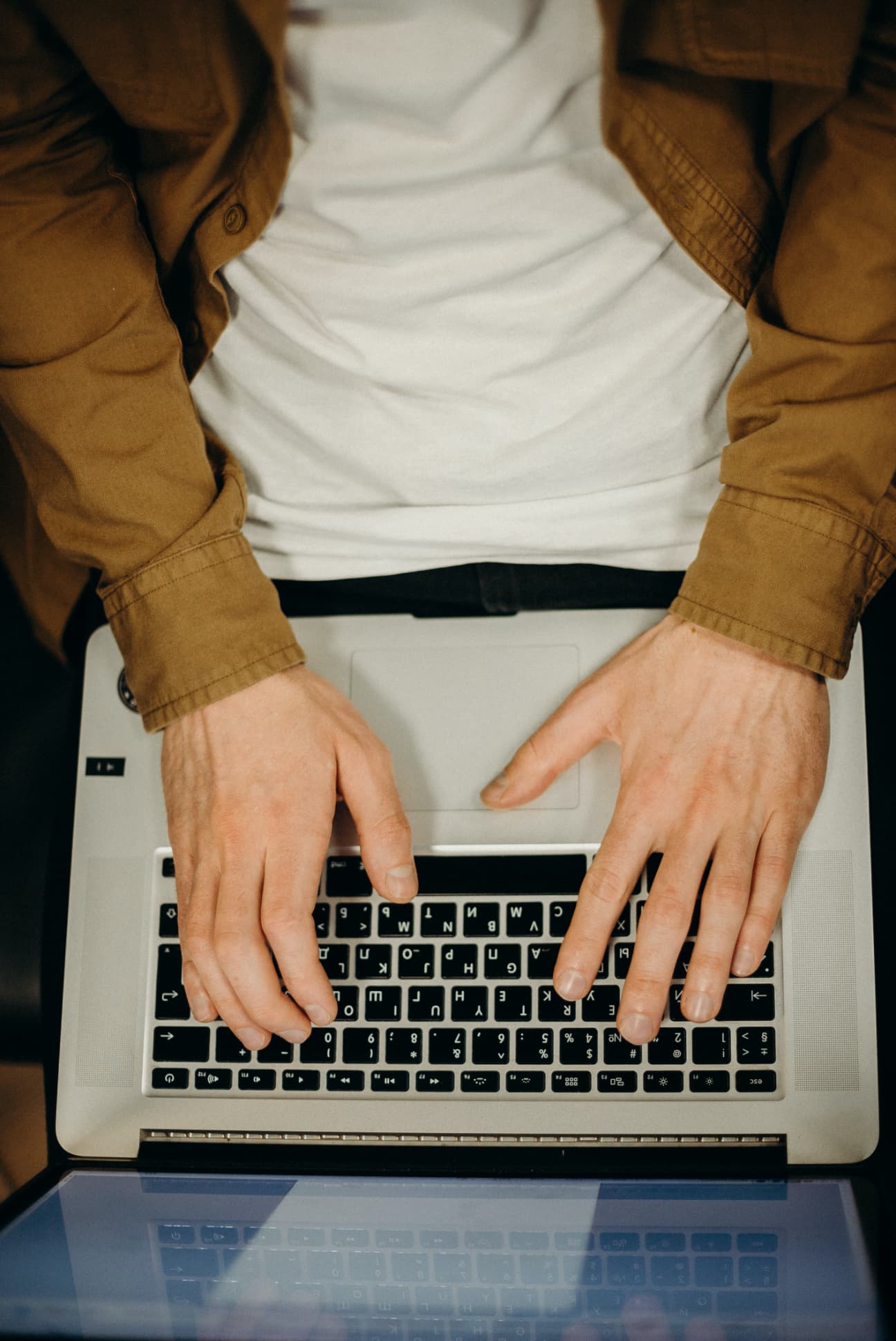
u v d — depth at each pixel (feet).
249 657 2.15
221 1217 1.95
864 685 2.28
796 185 2.01
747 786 2.07
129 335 2.13
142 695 2.21
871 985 2.13
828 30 1.76
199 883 2.09
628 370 2.17
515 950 2.18
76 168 2.05
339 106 1.93
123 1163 2.21
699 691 2.14
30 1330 1.63
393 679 2.38
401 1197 2.00
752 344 2.13
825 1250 1.80
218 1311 1.66
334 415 2.28
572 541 2.33
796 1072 2.11
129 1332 1.61
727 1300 1.65
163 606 2.15
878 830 2.23
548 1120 2.12
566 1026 2.15
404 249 2.07
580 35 1.82
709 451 2.33
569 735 2.22
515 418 2.20
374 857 2.11
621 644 2.36
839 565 2.05
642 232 2.07
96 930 2.31
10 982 2.51
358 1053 2.18
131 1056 2.24
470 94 1.89
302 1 1.81
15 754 2.74
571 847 2.22
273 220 2.12
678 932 2.00
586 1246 1.82
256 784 2.11
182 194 2.10
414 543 2.36
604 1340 1.61
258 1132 2.18
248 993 2.01
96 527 2.18
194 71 1.92
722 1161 2.10
